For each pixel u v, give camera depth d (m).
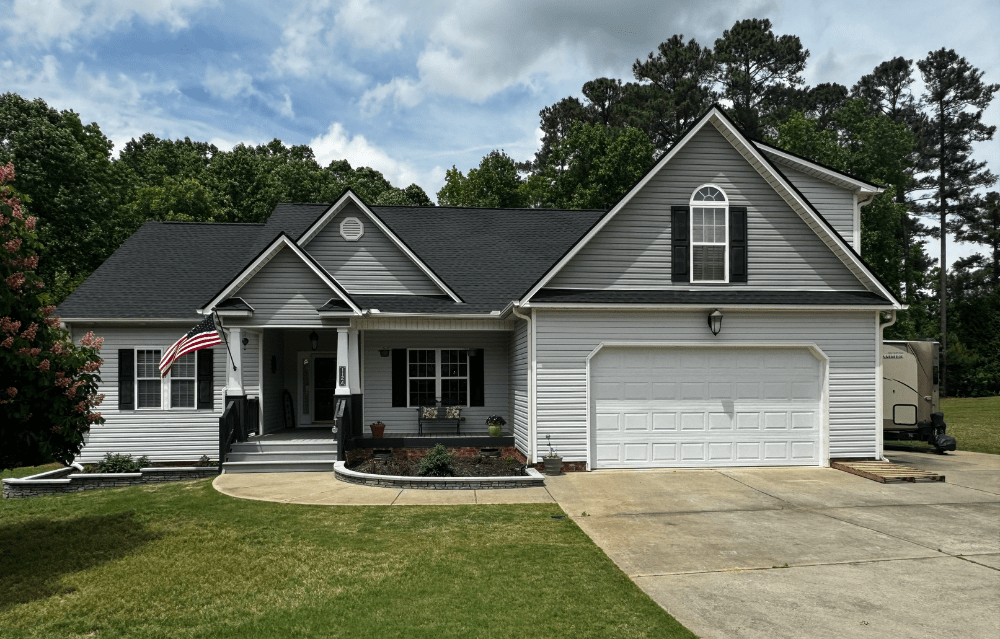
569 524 9.68
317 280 15.23
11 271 8.28
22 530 10.07
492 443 15.87
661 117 52.19
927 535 9.12
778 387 14.42
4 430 8.49
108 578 7.58
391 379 17.22
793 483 12.70
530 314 14.05
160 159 46.81
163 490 12.74
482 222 20.92
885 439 19.83
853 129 37.56
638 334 14.11
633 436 14.16
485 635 5.86
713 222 14.55
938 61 54.03
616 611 6.39
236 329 15.01
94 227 27.58
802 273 14.62
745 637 5.85
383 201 42.06
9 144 25.67
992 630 6.00
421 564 7.84
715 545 8.64
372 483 12.69
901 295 42.84
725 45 56.00
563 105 56.75
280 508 10.78
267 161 42.44
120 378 15.99
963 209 53.62
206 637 5.93
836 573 7.55
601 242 14.32
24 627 6.25
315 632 5.98
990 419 27.66
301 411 18.64
